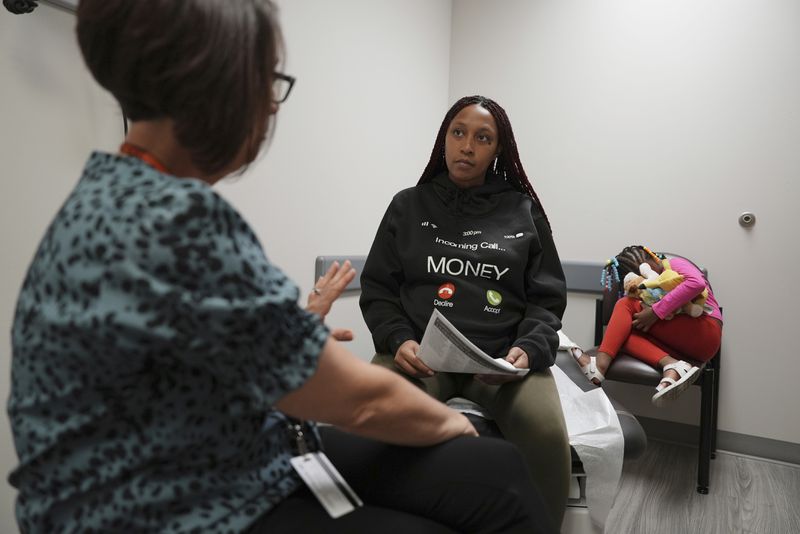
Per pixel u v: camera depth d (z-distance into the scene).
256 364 0.43
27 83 0.92
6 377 0.91
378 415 0.53
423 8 2.16
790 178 1.83
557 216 2.24
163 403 0.43
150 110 0.45
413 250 1.14
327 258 1.67
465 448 0.61
